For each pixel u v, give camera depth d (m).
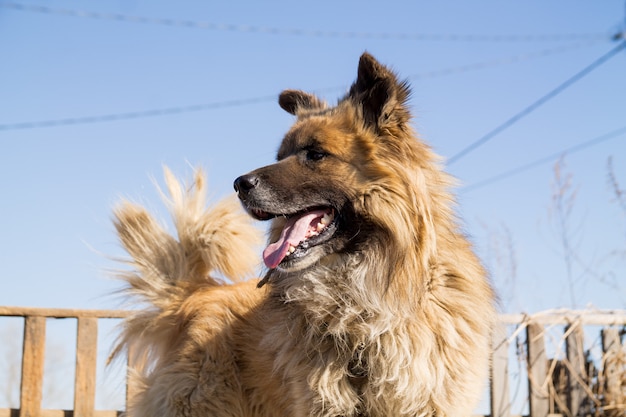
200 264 2.45
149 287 2.42
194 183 2.46
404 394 2.06
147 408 2.27
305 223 2.15
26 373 2.61
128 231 2.45
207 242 2.42
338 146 2.15
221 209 2.43
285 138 2.24
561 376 2.84
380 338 2.08
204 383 2.23
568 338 2.85
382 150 2.14
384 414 2.09
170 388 2.25
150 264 2.43
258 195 2.14
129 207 2.46
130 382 2.34
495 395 2.78
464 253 2.14
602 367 2.83
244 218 2.45
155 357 2.39
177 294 2.39
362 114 2.17
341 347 2.08
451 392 2.06
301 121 2.26
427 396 2.05
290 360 2.10
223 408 2.23
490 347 2.23
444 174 2.20
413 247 2.09
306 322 2.10
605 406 2.79
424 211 2.10
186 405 2.23
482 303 2.11
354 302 2.11
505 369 2.79
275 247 2.16
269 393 2.19
